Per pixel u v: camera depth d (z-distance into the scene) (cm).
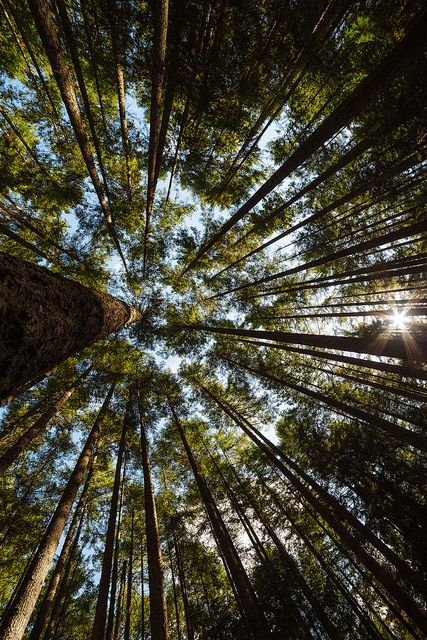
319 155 1107
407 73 565
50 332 222
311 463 1083
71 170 1246
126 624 841
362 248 682
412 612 509
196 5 692
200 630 906
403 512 802
